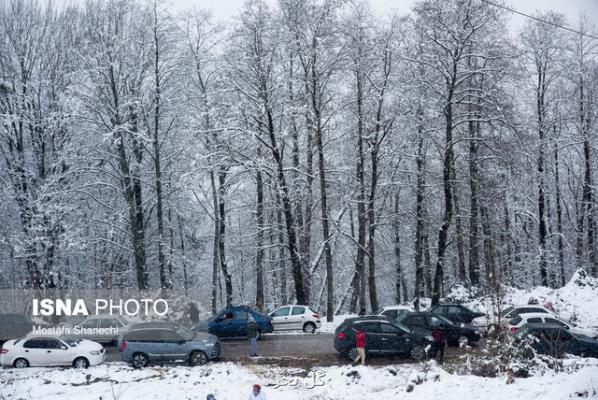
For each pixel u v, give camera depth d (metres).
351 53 33.97
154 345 24.09
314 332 31.58
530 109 41.19
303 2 33.62
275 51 34.94
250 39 33.75
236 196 42.22
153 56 34.94
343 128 38.56
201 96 36.09
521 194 43.41
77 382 21.81
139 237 35.12
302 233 40.00
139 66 34.38
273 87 34.25
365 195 37.62
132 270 41.03
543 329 23.17
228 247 43.97
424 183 39.66
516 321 27.08
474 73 33.69
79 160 35.00
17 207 33.56
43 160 34.50
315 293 51.03
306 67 33.84
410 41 34.88
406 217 42.66
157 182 35.31
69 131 35.41
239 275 54.97
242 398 18.98
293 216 39.97
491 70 33.09
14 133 33.91
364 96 35.62
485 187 38.00
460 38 33.22
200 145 37.00
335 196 38.81
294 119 36.12
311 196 39.72
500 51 33.38
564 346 22.88
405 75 35.53
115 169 35.50
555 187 43.84
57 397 19.70
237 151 34.50
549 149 40.41
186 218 42.00
